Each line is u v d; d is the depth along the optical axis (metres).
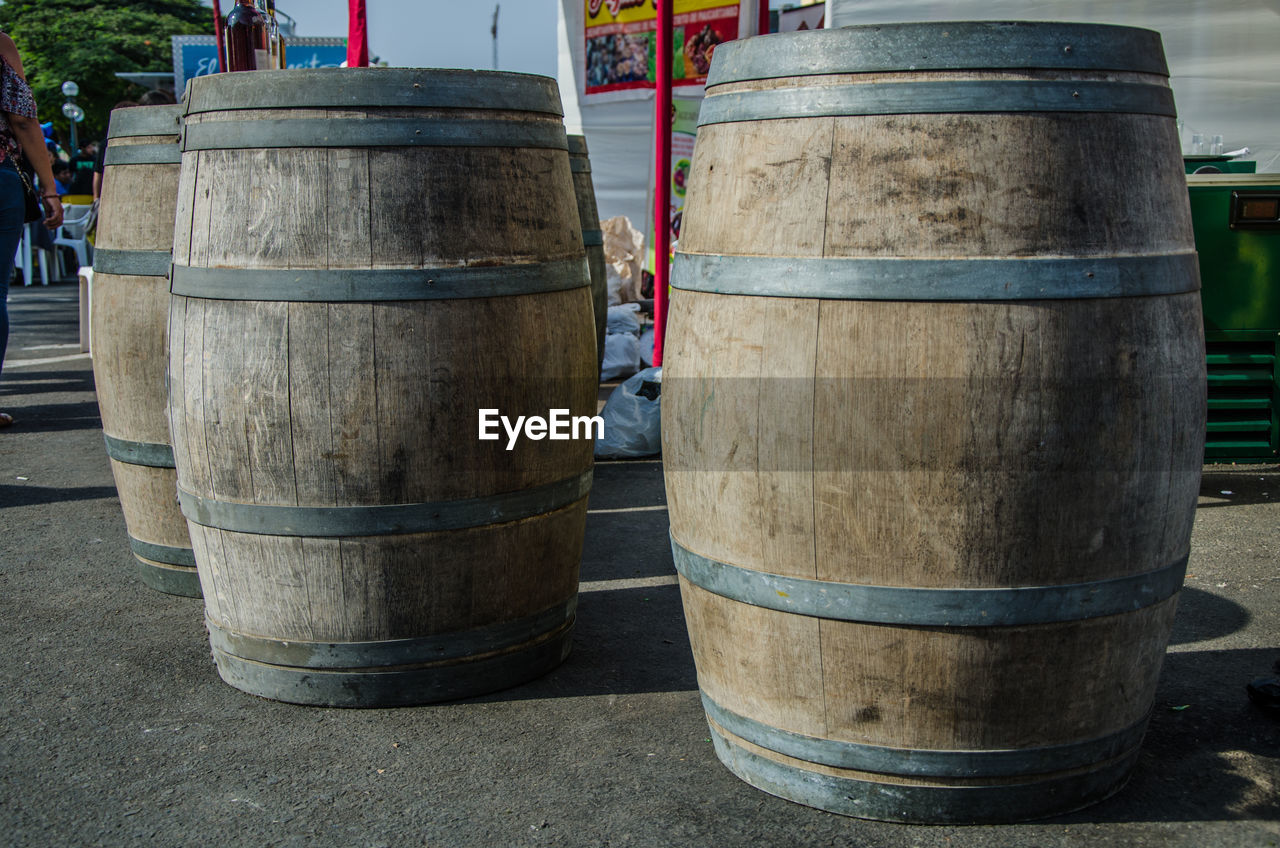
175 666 3.38
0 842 2.43
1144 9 6.39
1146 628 2.42
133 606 3.90
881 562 2.29
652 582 4.09
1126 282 2.24
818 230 2.25
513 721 2.99
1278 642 3.39
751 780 2.62
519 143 2.99
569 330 3.14
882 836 2.40
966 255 2.18
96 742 2.89
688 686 3.21
